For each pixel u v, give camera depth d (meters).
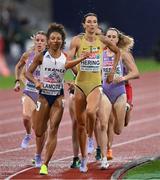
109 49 26.27
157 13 97.12
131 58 27.52
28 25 86.31
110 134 27.89
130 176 24.58
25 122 28.69
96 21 25.38
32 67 25.36
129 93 28.34
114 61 25.97
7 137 36.00
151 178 24.20
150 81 73.12
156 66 89.69
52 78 25.17
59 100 25.27
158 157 28.33
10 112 48.28
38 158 26.70
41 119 25.59
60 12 97.56
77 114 25.38
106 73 27.05
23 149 31.88
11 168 26.95
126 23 96.94
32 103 28.77
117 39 27.42
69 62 24.92
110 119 27.73
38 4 98.06
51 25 25.27
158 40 92.81
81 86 25.42
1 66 74.75
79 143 25.52
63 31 25.23
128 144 33.44
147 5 97.00
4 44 77.69
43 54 25.25
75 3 97.12
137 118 44.16
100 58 25.55
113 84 26.77
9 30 80.25
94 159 28.61
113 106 27.05
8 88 65.00
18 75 29.44
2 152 31.09
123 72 27.92
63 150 31.56
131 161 27.88
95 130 27.84
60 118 25.25
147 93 61.75
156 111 48.25
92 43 25.48
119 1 96.56
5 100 56.19
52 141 25.16
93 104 25.20
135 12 97.00
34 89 28.66
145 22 97.19
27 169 26.52
